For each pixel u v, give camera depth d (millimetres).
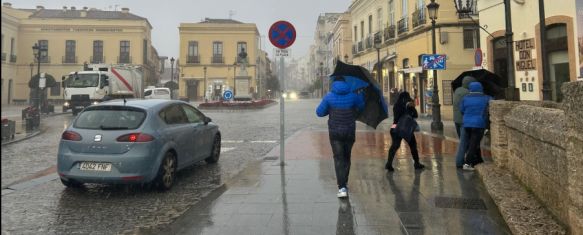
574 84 3215
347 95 5629
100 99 24812
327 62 74000
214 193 5949
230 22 68312
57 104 54500
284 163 8156
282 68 8117
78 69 56969
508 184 5414
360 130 15211
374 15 33344
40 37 56344
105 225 4809
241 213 4922
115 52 58062
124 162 6016
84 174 6090
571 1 11641
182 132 7168
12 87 54188
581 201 3133
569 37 11727
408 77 26016
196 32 63562
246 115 25281
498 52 15250
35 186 6832
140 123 6332
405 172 7199
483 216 4637
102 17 59531
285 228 4367
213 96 57219
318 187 6168
